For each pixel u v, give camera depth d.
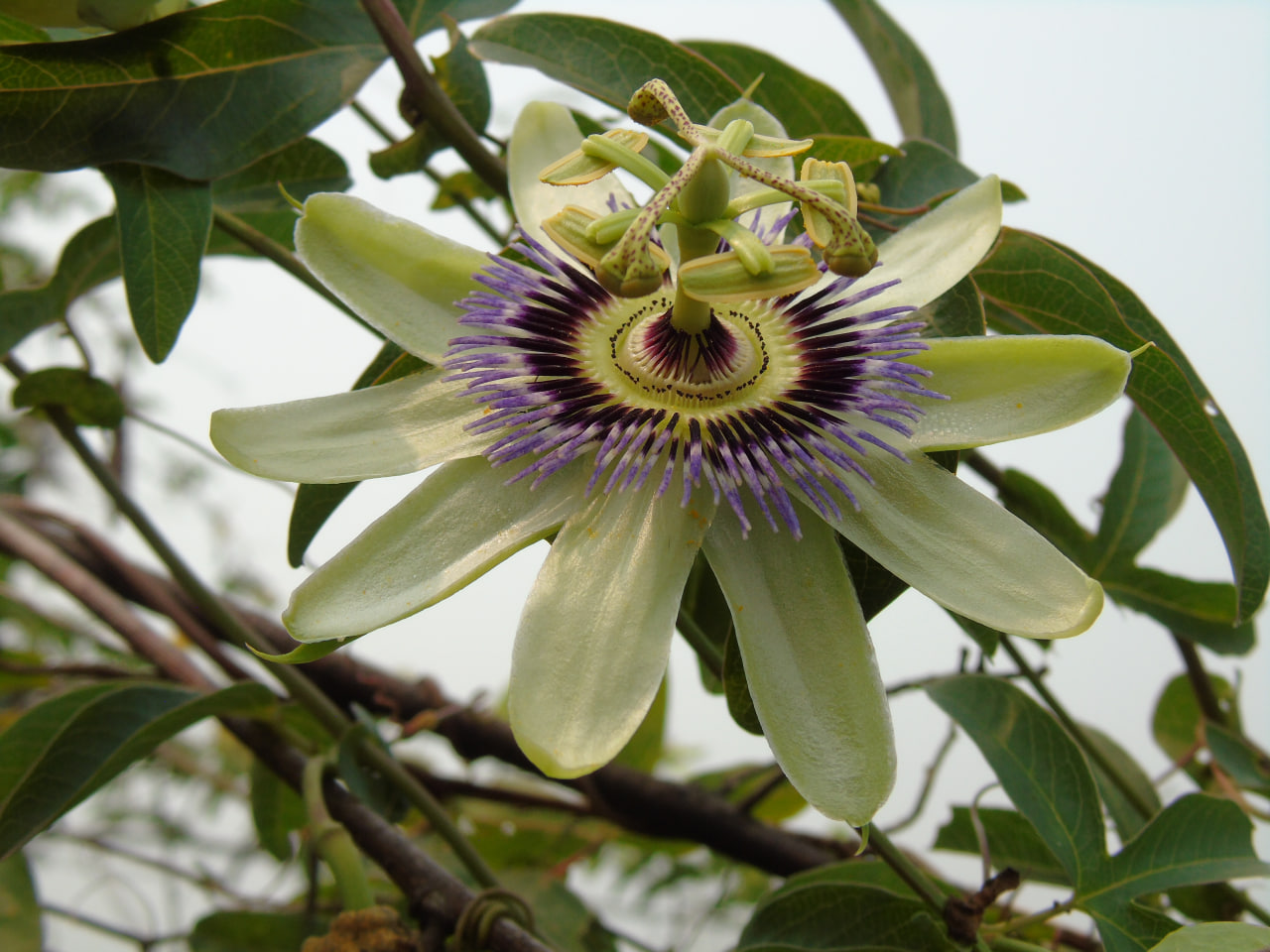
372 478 0.13
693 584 0.16
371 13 0.16
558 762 0.12
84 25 0.15
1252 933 0.13
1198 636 0.19
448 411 0.14
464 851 0.16
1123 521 0.20
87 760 0.16
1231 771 0.19
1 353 0.17
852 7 0.21
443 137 0.17
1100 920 0.14
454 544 0.13
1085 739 0.18
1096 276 0.15
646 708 0.12
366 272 0.14
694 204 0.14
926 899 0.15
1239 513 0.15
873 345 0.14
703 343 0.14
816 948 0.15
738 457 0.14
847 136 0.17
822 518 0.13
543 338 0.14
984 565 0.13
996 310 0.16
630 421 0.14
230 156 0.15
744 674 0.14
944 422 0.14
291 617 0.12
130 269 0.15
